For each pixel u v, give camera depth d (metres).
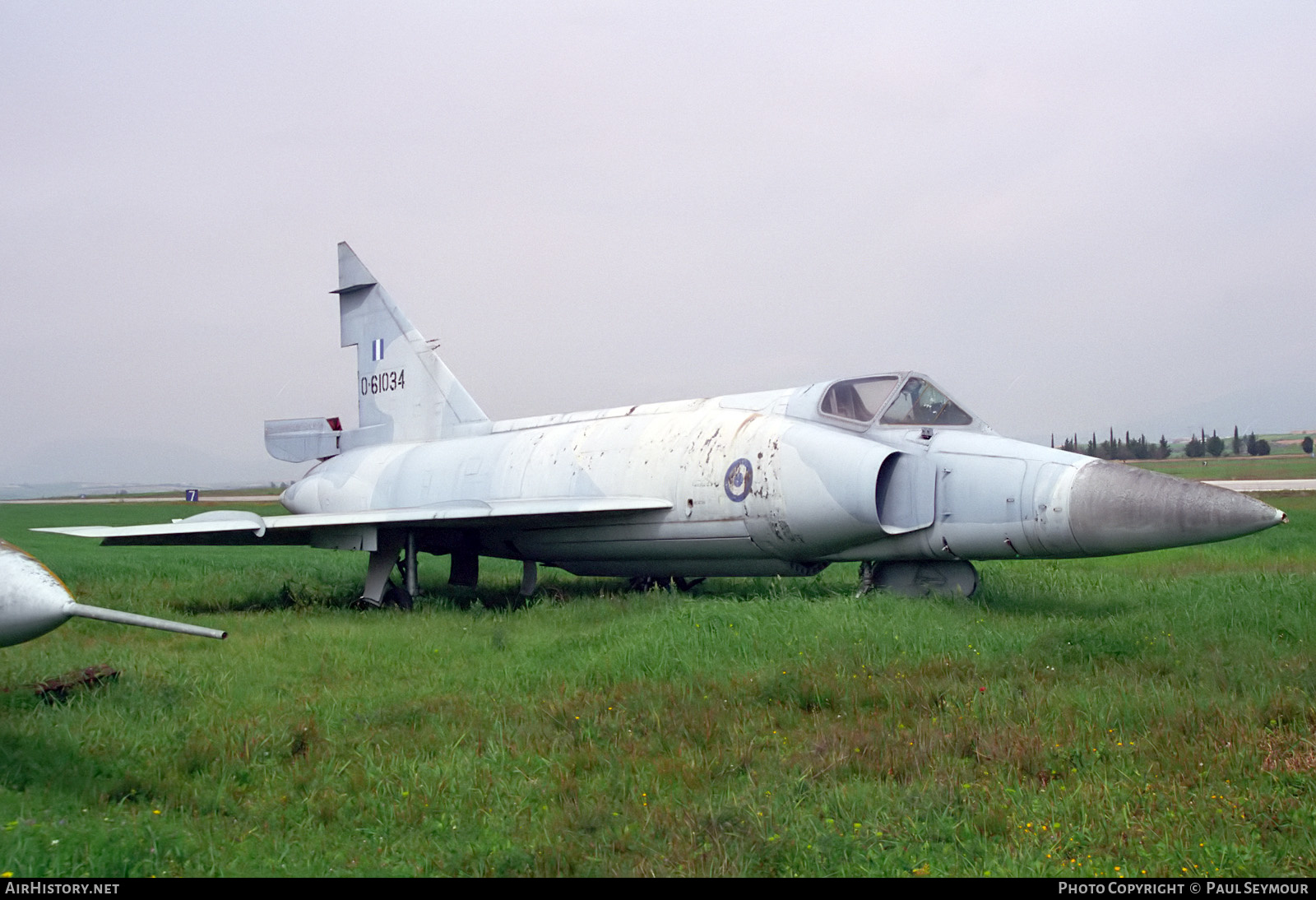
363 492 17.58
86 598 14.10
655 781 5.17
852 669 7.43
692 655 8.02
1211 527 9.41
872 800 4.83
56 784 5.16
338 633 10.32
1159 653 7.79
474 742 5.95
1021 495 10.43
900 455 11.40
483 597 15.41
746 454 12.27
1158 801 4.71
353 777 5.25
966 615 9.77
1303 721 5.82
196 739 5.93
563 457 14.67
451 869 4.14
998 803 4.70
